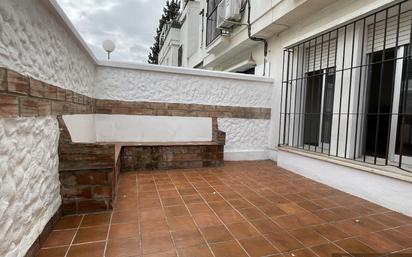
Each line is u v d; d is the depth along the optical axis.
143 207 2.66
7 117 1.40
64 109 2.56
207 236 2.07
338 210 2.74
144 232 2.11
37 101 1.84
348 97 3.78
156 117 4.78
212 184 3.59
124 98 4.56
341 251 1.90
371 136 3.71
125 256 1.76
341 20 3.70
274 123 5.50
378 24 3.53
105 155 2.48
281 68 5.32
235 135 5.42
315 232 2.20
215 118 5.18
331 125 4.11
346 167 3.38
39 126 1.87
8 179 1.41
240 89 5.39
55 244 1.89
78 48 3.14
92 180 2.47
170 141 4.82
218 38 7.11
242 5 6.09
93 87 4.23
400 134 3.04
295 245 1.97
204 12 9.95
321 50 4.27
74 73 2.96
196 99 5.04
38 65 1.87
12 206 1.45
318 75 4.44
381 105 3.54
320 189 3.49
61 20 2.33
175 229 2.18
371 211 2.73
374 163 3.17
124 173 4.09
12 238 1.45
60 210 2.35
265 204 2.86
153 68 4.67
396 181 2.75
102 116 4.45
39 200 1.84
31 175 1.71
